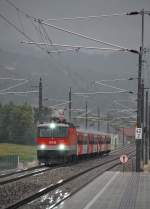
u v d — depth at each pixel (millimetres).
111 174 86312
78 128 141625
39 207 46844
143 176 81375
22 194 57344
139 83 97500
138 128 97000
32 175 86062
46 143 121750
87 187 63469
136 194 55156
